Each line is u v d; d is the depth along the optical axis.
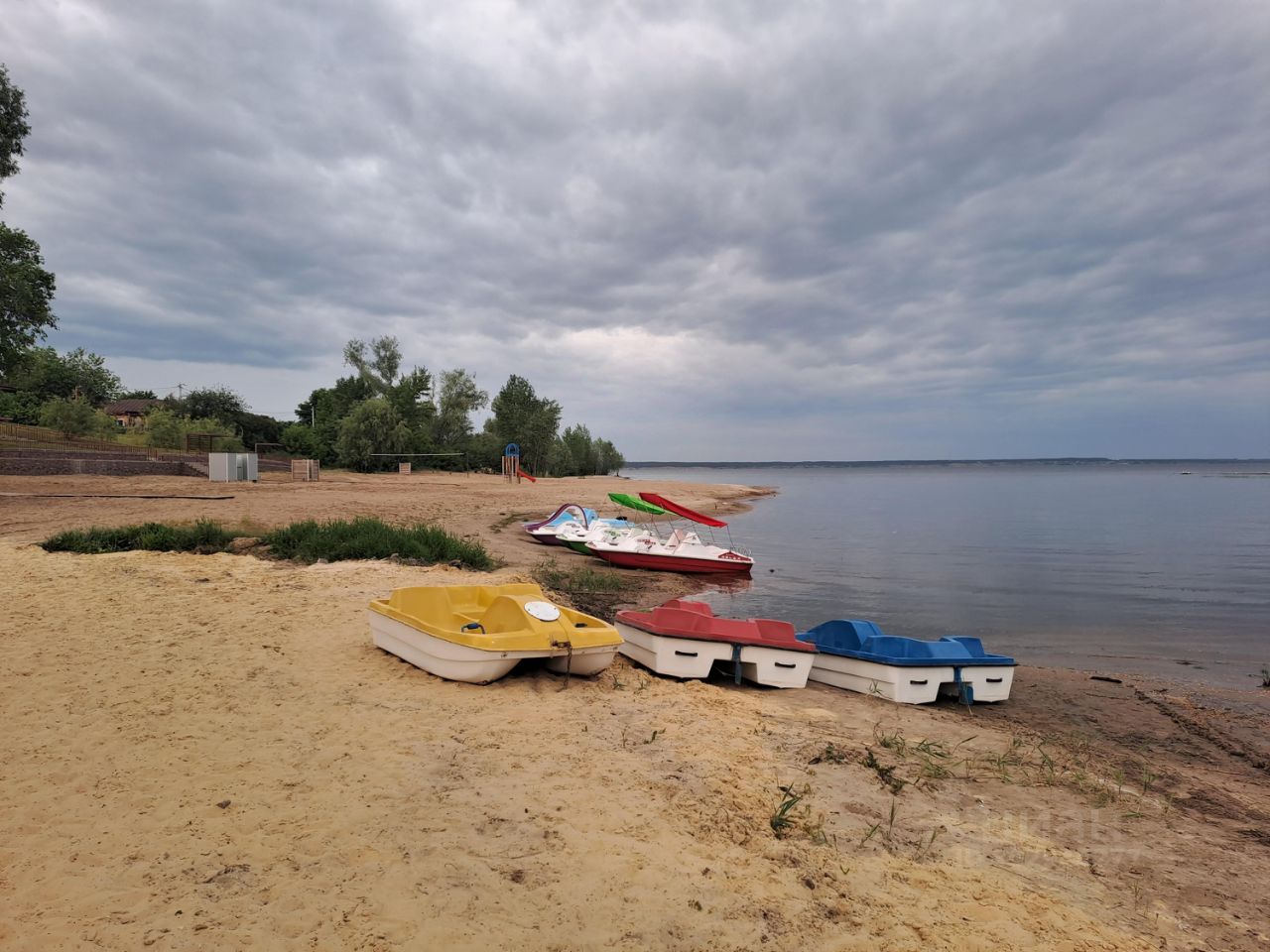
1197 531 33.03
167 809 4.21
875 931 3.40
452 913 3.33
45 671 6.67
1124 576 19.14
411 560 13.64
